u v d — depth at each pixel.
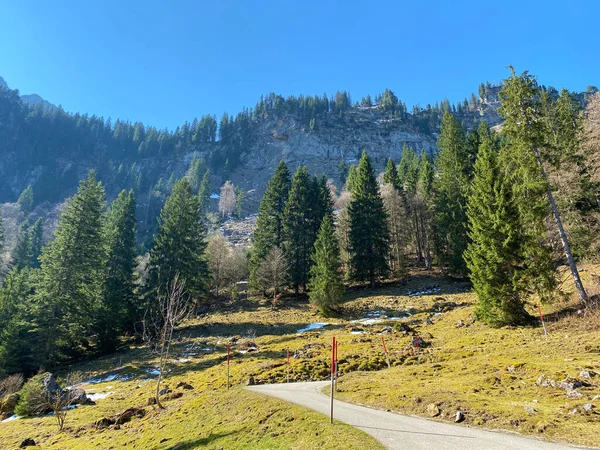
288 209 52.25
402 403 11.01
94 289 38.22
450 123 51.41
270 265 45.50
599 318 17.30
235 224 115.88
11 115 188.38
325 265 38.72
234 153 190.00
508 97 22.91
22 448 14.66
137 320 40.19
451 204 43.81
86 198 38.44
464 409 9.47
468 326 23.89
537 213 21.19
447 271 46.28
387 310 36.03
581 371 11.20
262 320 38.66
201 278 45.00
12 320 32.25
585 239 24.27
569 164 24.33
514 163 23.78
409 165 80.75
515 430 7.84
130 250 47.41
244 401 13.41
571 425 7.56
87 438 14.89
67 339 34.31
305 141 193.75
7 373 29.52
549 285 20.28
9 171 166.75
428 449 7.04
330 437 8.43
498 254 21.84
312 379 18.48
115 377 26.92
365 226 46.62
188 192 51.81
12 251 71.06
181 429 12.91
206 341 33.47
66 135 194.88
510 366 13.23
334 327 33.25
